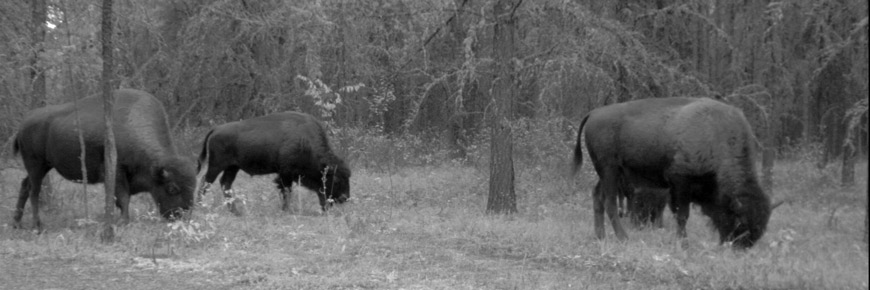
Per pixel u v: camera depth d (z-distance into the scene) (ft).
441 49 46.68
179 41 59.57
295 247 30.01
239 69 63.72
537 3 39.19
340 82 58.03
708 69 50.31
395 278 24.61
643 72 44.62
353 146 61.21
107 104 29.50
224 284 23.62
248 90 65.51
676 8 45.52
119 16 42.19
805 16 45.29
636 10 48.83
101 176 34.24
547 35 42.04
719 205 30.14
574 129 49.16
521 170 52.44
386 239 32.22
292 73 62.69
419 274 25.35
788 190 48.34
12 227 34.76
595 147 33.50
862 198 44.83
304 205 45.75
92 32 35.68
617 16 48.34
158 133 33.96
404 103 66.13
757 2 47.16
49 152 34.45
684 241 30.50
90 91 46.62
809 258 27.20
